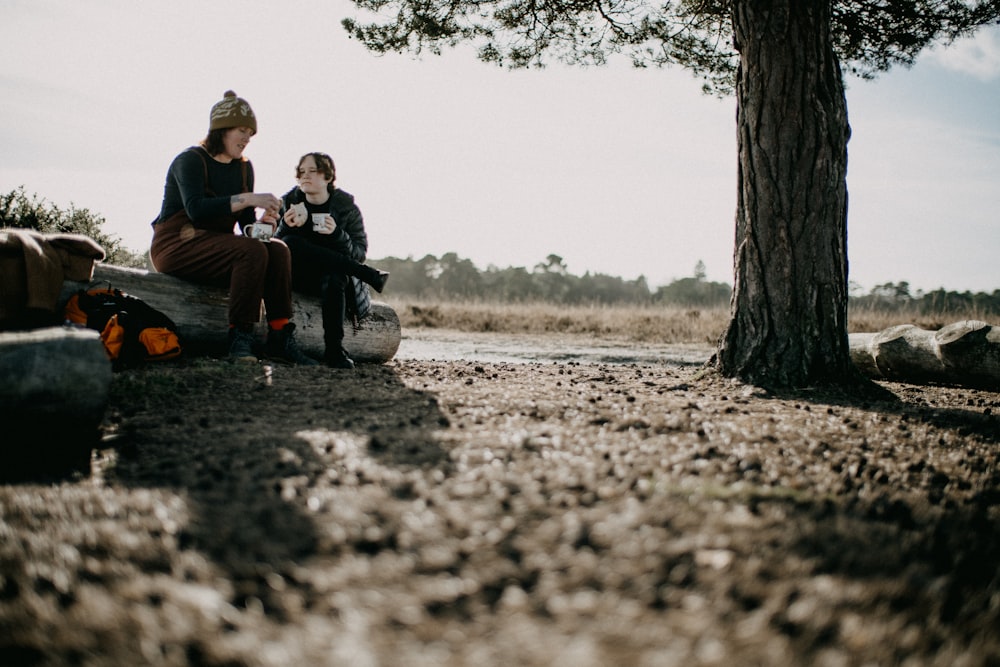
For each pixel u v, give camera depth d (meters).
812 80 5.25
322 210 5.69
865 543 2.03
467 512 2.18
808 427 3.83
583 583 1.71
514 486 2.44
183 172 4.99
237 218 5.41
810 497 2.47
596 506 2.26
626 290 79.25
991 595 1.77
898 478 2.92
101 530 2.00
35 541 1.92
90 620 1.52
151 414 3.58
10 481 2.59
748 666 1.37
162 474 2.64
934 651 1.47
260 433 3.22
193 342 5.24
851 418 4.16
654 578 1.72
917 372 6.78
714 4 7.71
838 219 5.37
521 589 1.69
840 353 5.37
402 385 4.79
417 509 2.21
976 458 3.33
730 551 1.89
